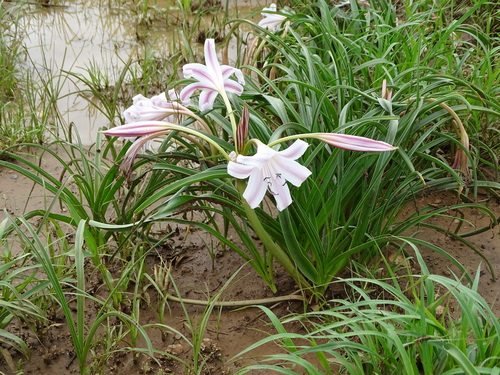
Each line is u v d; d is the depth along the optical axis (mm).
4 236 1060
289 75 1293
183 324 1065
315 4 1755
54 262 1121
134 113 1021
